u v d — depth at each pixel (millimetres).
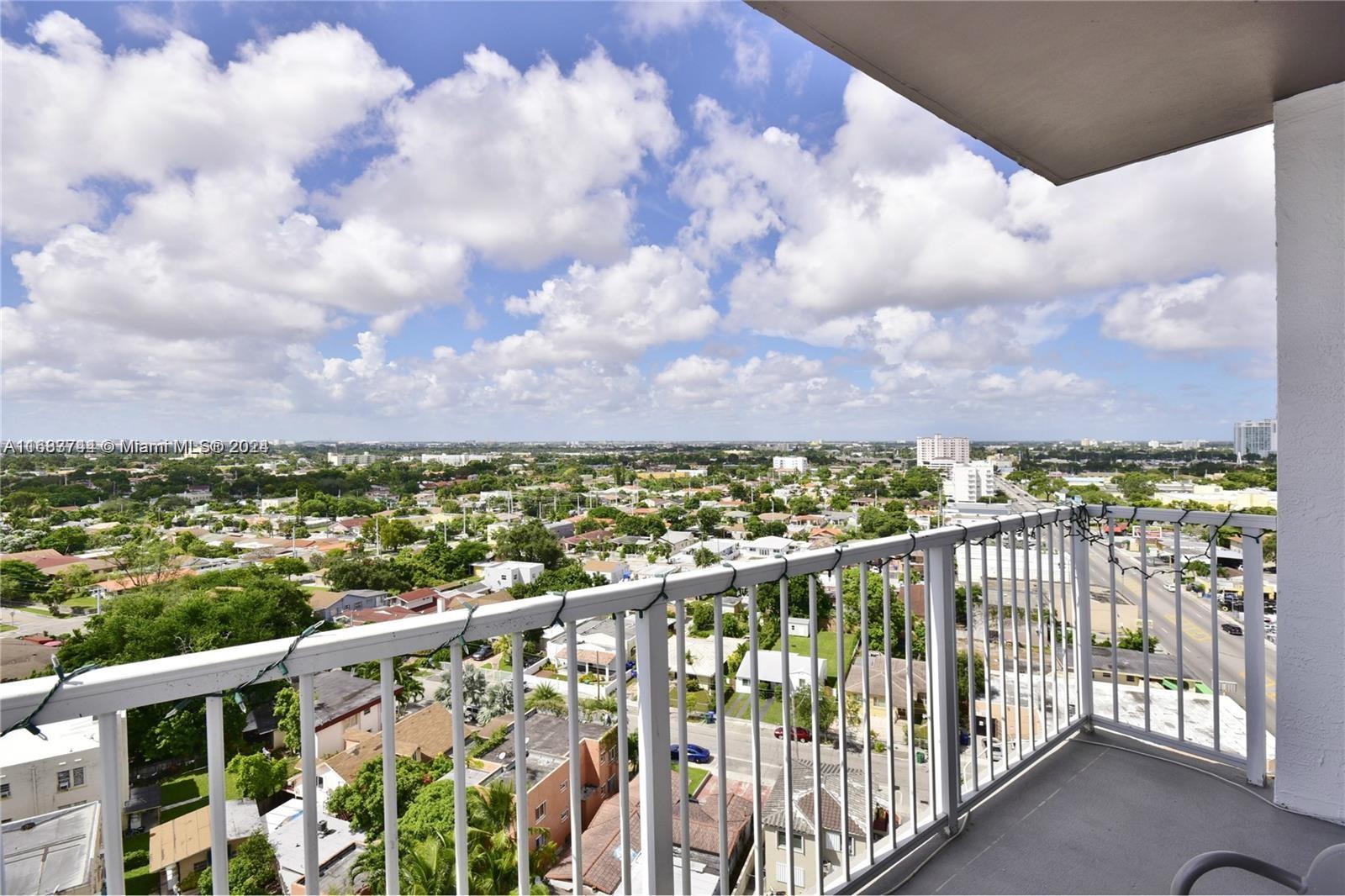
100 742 778
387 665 976
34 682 723
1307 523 2084
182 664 806
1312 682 2084
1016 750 2420
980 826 2096
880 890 1801
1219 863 1121
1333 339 2025
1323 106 2041
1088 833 2055
